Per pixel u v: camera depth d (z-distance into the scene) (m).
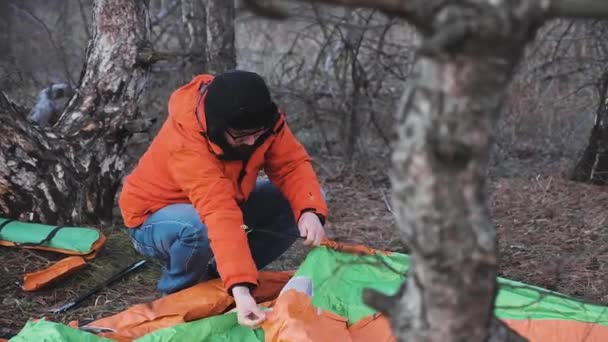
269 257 3.02
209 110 2.35
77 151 3.74
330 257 2.73
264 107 2.33
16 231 3.37
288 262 3.55
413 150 1.01
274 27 7.09
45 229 3.39
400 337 1.16
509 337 1.22
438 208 1.03
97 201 3.78
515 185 4.88
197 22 5.69
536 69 5.88
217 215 2.32
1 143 3.48
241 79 2.33
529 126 5.95
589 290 3.20
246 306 2.26
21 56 7.10
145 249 2.88
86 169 3.73
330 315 2.47
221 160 2.44
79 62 7.19
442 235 1.04
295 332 2.25
